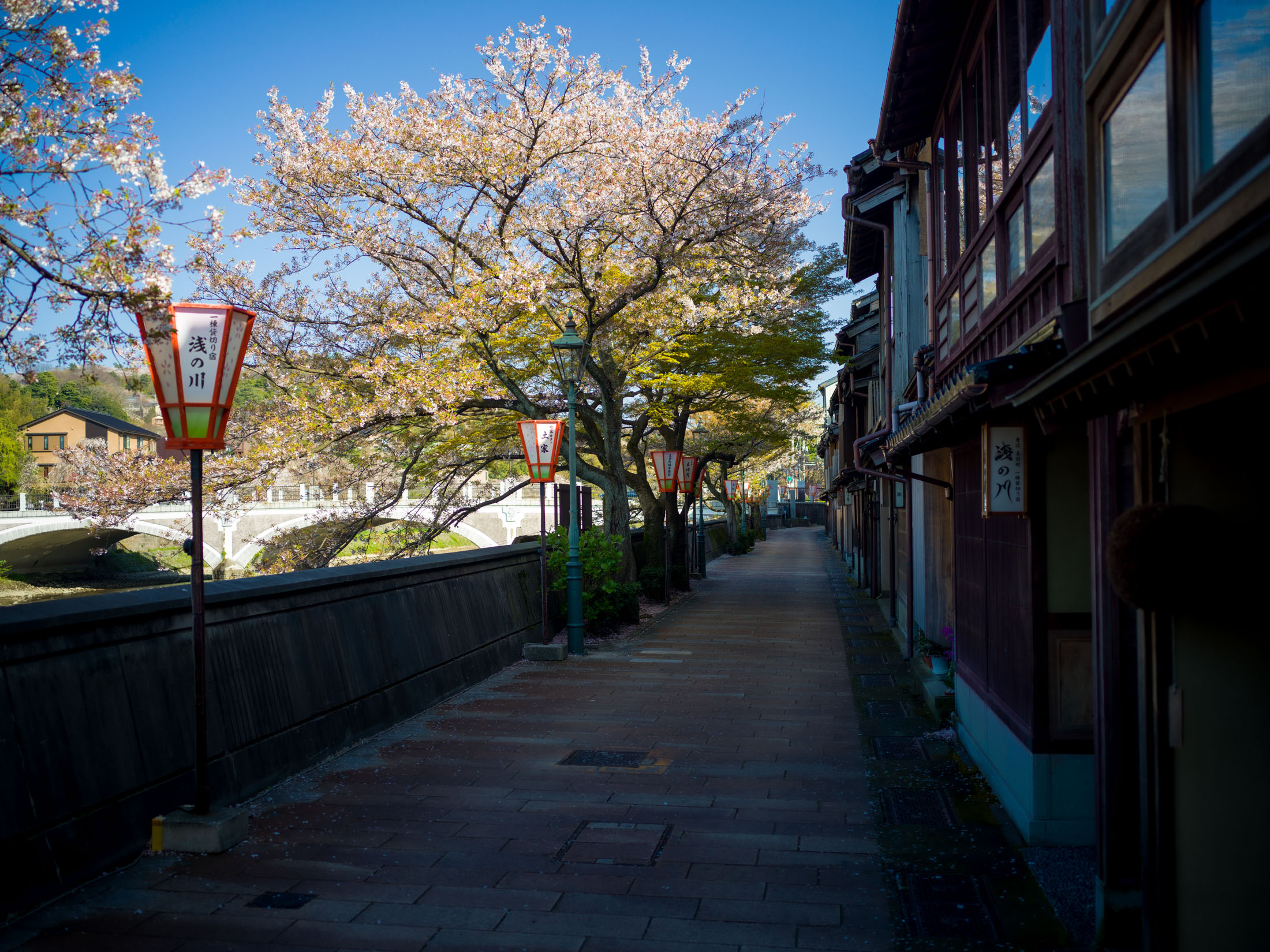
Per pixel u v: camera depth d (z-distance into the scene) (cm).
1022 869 468
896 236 1313
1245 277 176
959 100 764
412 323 1340
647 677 1059
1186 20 282
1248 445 274
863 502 2250
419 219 1456
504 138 1368
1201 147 272
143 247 425
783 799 596
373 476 1636
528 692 972
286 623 692
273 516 3128
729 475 3750
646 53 1491
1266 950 266
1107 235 366
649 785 629
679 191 1423
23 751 437
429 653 923
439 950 383
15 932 398
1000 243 600
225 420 523
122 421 5847
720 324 1650
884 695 948
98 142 422
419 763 689
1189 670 304
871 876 463
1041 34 505
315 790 618
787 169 1516
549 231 1414
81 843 456
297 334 1437
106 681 501
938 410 509
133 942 388
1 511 3888
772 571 2891
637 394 1884
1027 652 516
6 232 397
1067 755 502
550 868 476
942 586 1073
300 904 430
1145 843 329
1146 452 320
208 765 551
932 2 680
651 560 2044
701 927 405
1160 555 275
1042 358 411
